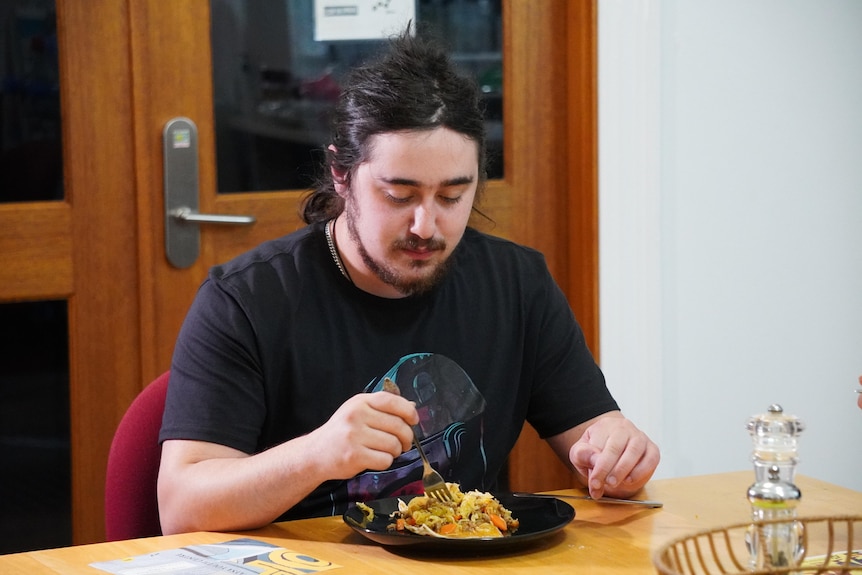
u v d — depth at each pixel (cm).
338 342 161
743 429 291
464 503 133
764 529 103
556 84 272
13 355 235
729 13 274
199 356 152
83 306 237
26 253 231
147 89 237
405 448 137
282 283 160
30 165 232
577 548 128
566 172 275
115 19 233
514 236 272
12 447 238
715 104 276
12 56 228
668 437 284
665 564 92
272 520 138
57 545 244
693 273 280
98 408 240
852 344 300
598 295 272
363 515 138
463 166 146
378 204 147
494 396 169
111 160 236
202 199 244
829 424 301
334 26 252
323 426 137
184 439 147
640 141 269
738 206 282
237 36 244
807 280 293
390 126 143
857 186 294
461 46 264
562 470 282
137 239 239
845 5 286
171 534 142
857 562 120
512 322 172
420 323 165
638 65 266
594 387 172
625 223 271
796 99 284
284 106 250
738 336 287
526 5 267
